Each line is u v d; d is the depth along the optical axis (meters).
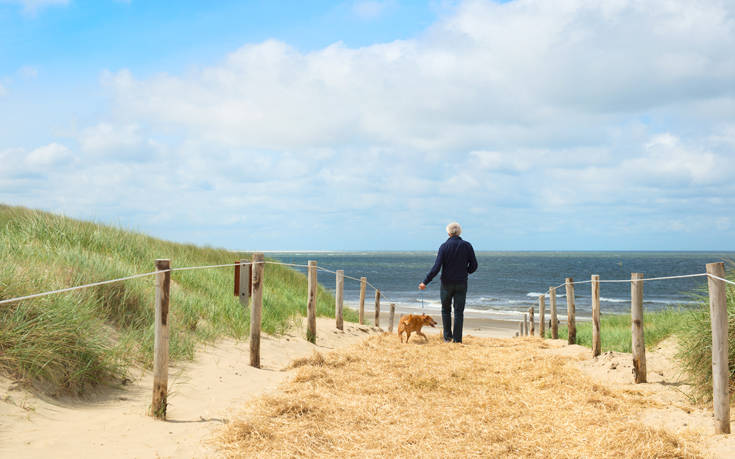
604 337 12.56
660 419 4.48
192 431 3.88
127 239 10.85
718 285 4.09
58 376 4.36
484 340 10.00
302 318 11.44
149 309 7.03
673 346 7.49
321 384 5.52
